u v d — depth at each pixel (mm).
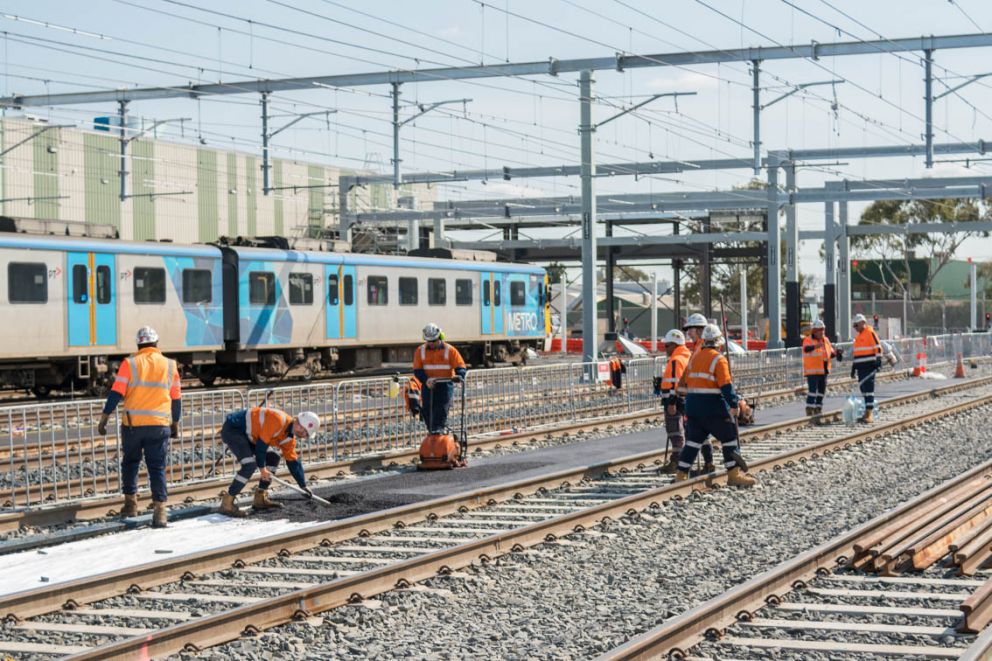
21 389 50594
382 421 33656
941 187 81125
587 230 55656
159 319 49469
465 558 18203
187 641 13594
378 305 60844
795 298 83625
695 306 165625
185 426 33906
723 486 26812
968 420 43406
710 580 17547
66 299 45812
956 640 13734
